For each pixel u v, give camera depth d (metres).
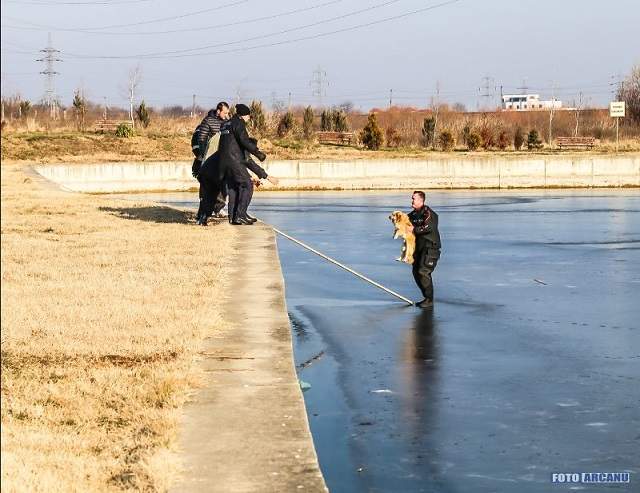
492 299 16.06
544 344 12.59
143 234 19.61
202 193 21.62
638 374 10.95
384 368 11.29
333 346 12.52
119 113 88.50
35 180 39.72
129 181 53.00
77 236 19.33
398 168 54.69
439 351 12.20
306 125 70.31
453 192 50.66
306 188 53.91
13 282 13.54
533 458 8.10
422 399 9.93
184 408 7.90
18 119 76.69
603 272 19.28
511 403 9.75
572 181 55.47
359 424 9.06
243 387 8.52
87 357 9.47
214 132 22.02
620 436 8.66
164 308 11.77
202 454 6.80
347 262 20.64
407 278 18.28
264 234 19.62
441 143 68.12
